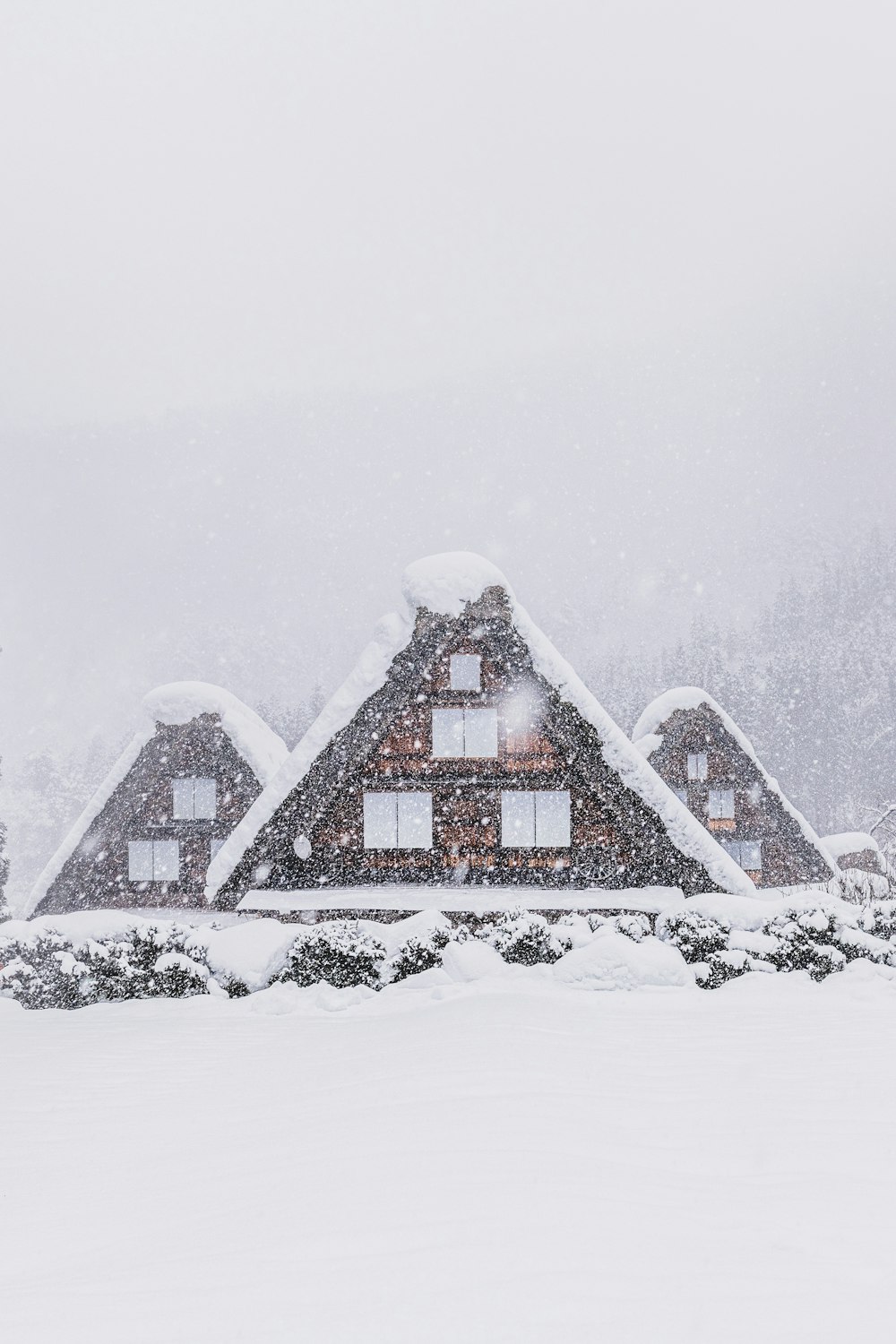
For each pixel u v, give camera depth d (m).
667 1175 5.21
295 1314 3.48
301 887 20.27
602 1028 10.33
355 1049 9.84
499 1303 3.49
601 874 20.45
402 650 20.72
